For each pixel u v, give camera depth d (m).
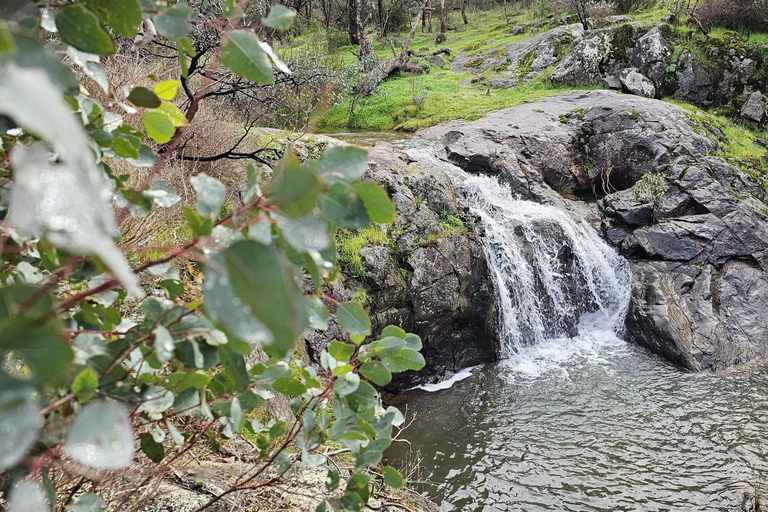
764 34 16.47
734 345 8.73
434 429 6.94
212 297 0.46
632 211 10.54
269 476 2.45
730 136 12.74
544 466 6.24
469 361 8.49
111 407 0.53
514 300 9.05
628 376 8.16
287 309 0.44
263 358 3.94
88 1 0.72
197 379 0.97
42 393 0.69
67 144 0.32
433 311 7.91
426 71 20.94
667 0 20.47
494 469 6.22
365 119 15.98
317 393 1.58
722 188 10.58
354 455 1.26
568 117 12.82
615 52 15.85
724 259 9.87
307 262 0.77
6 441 0.41
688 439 6.65
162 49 5.27
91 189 0.36
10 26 0.45
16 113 0.30
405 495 3.54
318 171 0.71
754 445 6.49
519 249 9.37
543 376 8.19
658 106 12.49
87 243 0.35
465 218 9.05
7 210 0.89
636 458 6.36
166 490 2.20
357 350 1.23
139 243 2.80
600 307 9.91
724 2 16.56
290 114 7.74
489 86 17.62
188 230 3.62
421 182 8.83
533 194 11.03
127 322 1.05
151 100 0.98
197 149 5.65
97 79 0.91
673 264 9.84
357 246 7.58
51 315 0.45
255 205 0.66
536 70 17.98
